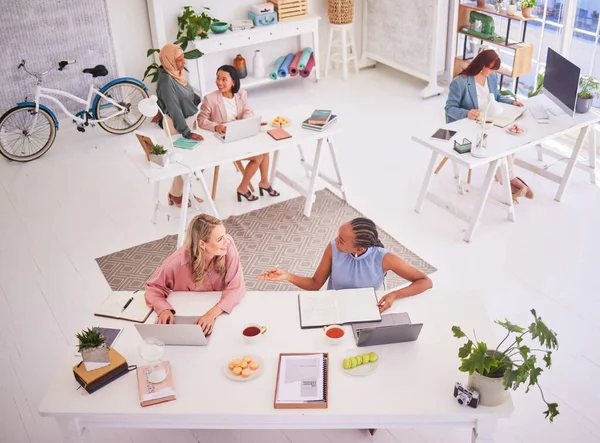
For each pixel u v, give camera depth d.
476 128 4.98
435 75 7.28
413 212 5.27
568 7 6.01
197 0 7.14
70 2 6.60
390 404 2.66
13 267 4.79
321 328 3.04
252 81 7.55
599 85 5.34
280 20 7.45
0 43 6.41
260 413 2.64
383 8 7.68
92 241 5.07
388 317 3.06
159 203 5.36
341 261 3.36
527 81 6.98
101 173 6.06
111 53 7.04
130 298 3.28
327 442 3.32
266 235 5.04
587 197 5.36
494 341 2.94
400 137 6.48
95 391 2.76
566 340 3.93
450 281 4.45
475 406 2.62
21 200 5.65
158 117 6.66
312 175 5.18
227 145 4.81
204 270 3.26
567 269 4.53
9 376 3.83
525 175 5.72
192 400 2.70
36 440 3.41
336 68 8.41
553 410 2.67
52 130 6.33
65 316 4.30
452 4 7.02
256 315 3.14
